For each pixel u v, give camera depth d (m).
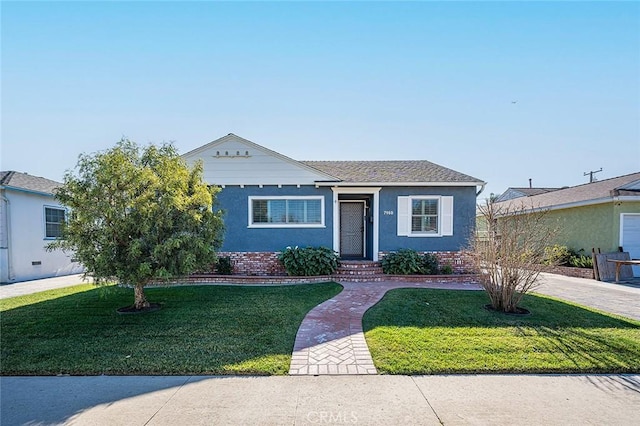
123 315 6.93
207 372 4.36
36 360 4.70
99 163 6.50
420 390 3.90
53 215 15.12
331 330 6.04
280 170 12.21
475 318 6.71
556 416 3.36
